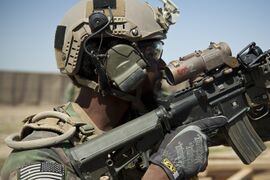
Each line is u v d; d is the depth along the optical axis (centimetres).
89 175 211
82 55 229
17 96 3033
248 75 235
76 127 226
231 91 233
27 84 3050
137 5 230
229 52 231
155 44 234
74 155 210
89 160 210
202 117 226
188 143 210
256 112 243
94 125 234
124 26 225
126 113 239
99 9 227
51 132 220
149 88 233
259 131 246
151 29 230
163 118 218
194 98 225
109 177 213
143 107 234
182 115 222
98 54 225
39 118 228
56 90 3056
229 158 683
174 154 208
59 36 237
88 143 213
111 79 225
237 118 234
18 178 203
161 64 238
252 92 236
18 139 230
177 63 222
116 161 216
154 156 211
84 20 227
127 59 224
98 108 234
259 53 236
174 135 214
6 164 212
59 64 241
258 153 238
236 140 234
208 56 227
